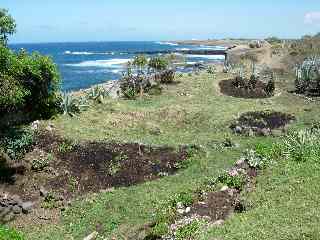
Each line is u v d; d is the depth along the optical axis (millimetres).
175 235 17641
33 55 34344
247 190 20688
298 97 44781
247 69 65250
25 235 22766
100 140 30797
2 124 31781
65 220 23906
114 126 35469
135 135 33875
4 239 18609
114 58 156750
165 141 32250
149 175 28000
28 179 27188
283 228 16031
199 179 25547
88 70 107500
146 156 29641
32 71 32562
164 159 29453
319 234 15273
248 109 40188
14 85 28125
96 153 29469
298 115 38812
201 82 48656
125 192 25750
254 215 17781
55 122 33438
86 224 23234
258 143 31688
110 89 51469
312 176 20203
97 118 36062
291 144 24828
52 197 25672
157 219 20391
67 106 35719
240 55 80062
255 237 15727
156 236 18688
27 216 24516
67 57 166500
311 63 52625
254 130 35406
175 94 45188
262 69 66938
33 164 28094
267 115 38906
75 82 82812
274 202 18609
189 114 39250
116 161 28906
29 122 33312
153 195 24672
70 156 29219
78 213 24250
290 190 19219
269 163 23281
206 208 19984
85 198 25500
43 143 30203
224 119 38000
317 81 46625
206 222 18281
